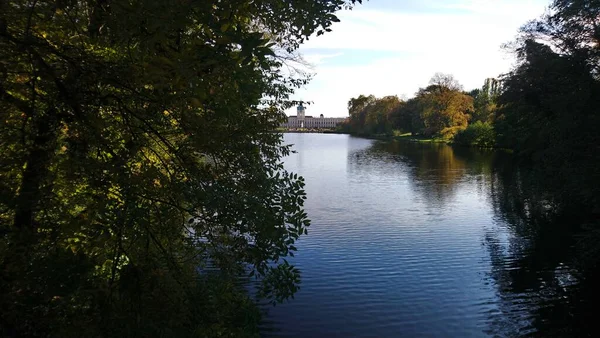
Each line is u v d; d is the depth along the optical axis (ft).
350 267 52.70
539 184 67.77
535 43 70.85
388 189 112.27
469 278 49.75
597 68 56.34
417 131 376.68
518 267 53.21
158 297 19.11
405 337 36.83
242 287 41.70
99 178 15.52
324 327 37.91
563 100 55.21
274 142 21.68
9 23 14.71
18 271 13.71
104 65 16.29
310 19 16.43
